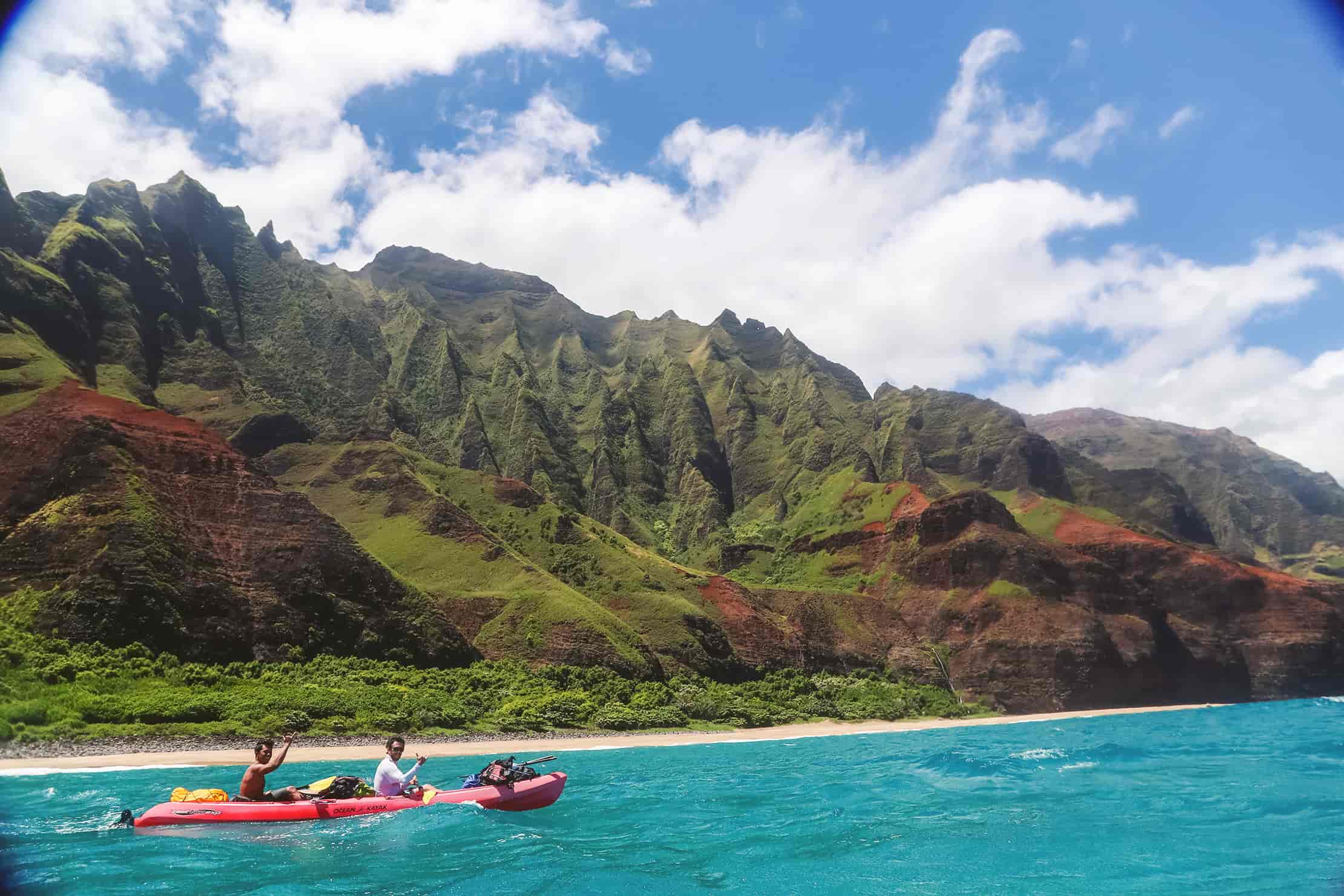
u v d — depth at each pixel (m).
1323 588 165.12
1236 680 146.12
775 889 17.08
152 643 65.81
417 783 25.88
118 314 145.25
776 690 109.00
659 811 26.70
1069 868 18.83
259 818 22.53
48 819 23.44
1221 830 23.09
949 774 37.22
